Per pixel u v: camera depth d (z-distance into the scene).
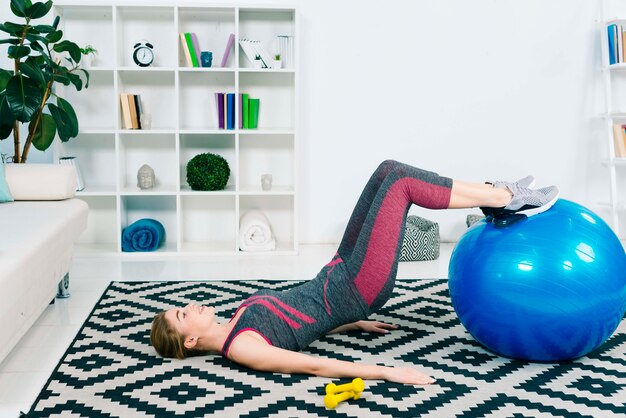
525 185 2.80
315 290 2.87
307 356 2.65
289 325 2.78
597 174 5.37
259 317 2.74
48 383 2.61
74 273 4.34
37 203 3.76
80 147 5.14
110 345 3.03
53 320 3.39
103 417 2.32
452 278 2.83
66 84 4.54
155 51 5.11
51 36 4.45
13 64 4.95
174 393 2.51
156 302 3.69
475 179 5.33
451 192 2.78
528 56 5.25
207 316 2.81
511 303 2.62
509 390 2.53
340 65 5.18
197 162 4.93
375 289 2.84
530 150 5.32
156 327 2.86
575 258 2.58
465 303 2.75
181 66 5.08
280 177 5.28
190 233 5.28
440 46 5.20
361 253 2.83
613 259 2.64
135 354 2.91
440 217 5.36
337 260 2.94
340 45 5.16
